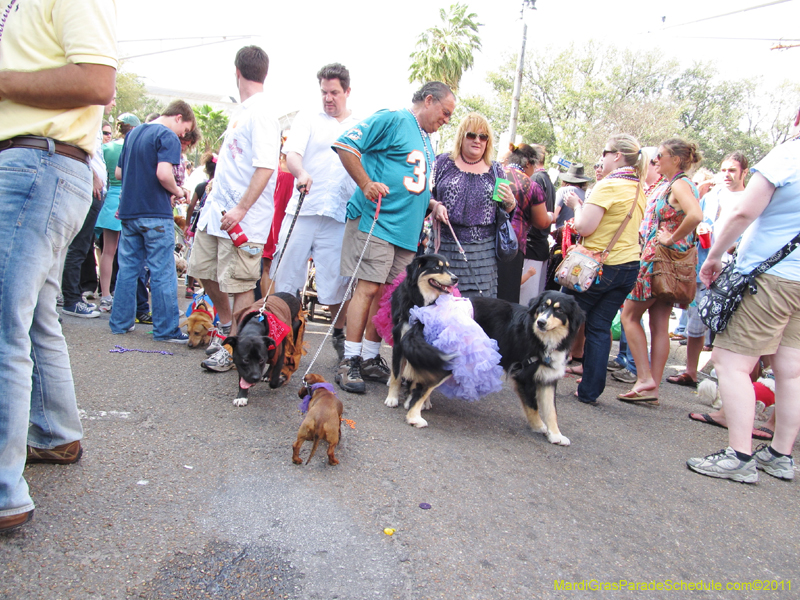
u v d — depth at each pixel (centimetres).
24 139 185
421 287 358
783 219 303
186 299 733
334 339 459
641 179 421
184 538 194
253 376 323
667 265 430
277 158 388
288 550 195
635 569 218
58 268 210
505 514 244
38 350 215
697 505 284
